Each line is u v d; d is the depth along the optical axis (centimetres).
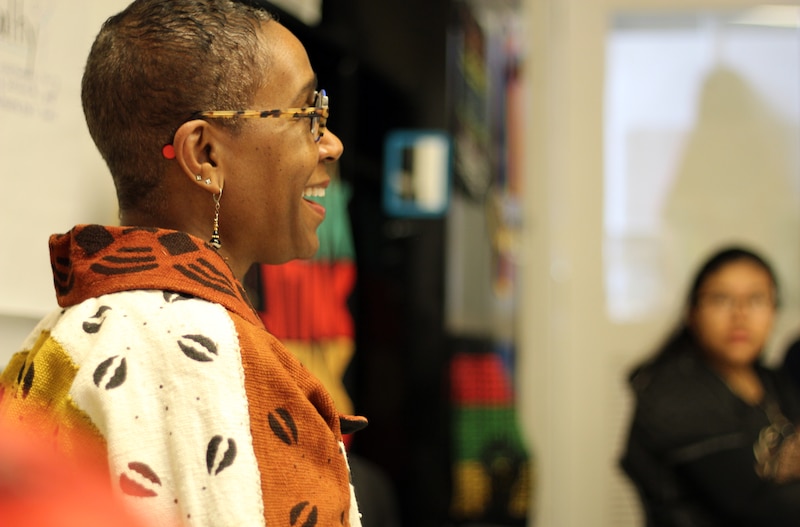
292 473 71
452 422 233
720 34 305
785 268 302
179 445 69
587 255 305
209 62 84
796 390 251
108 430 69
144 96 84
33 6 124
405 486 227
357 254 229
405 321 229
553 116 305
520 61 296
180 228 87
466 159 241
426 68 228
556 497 300
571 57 304
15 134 122
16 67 122
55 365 75
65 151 131
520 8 296
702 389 231
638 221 305
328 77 208
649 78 305
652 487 229
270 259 92
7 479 24
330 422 79
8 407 74
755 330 241
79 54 133
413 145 227
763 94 305
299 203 91
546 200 305
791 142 303
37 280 127
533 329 303
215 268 79
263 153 86
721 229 304
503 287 273
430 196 228
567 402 303
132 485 68
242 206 88
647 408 234
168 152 85
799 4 302
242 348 73
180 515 68
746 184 304
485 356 247
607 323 304
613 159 305
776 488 218
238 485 68
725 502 220
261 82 86
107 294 76
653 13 304
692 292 246
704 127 304
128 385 71
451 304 234
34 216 126
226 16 85
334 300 189
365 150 229
